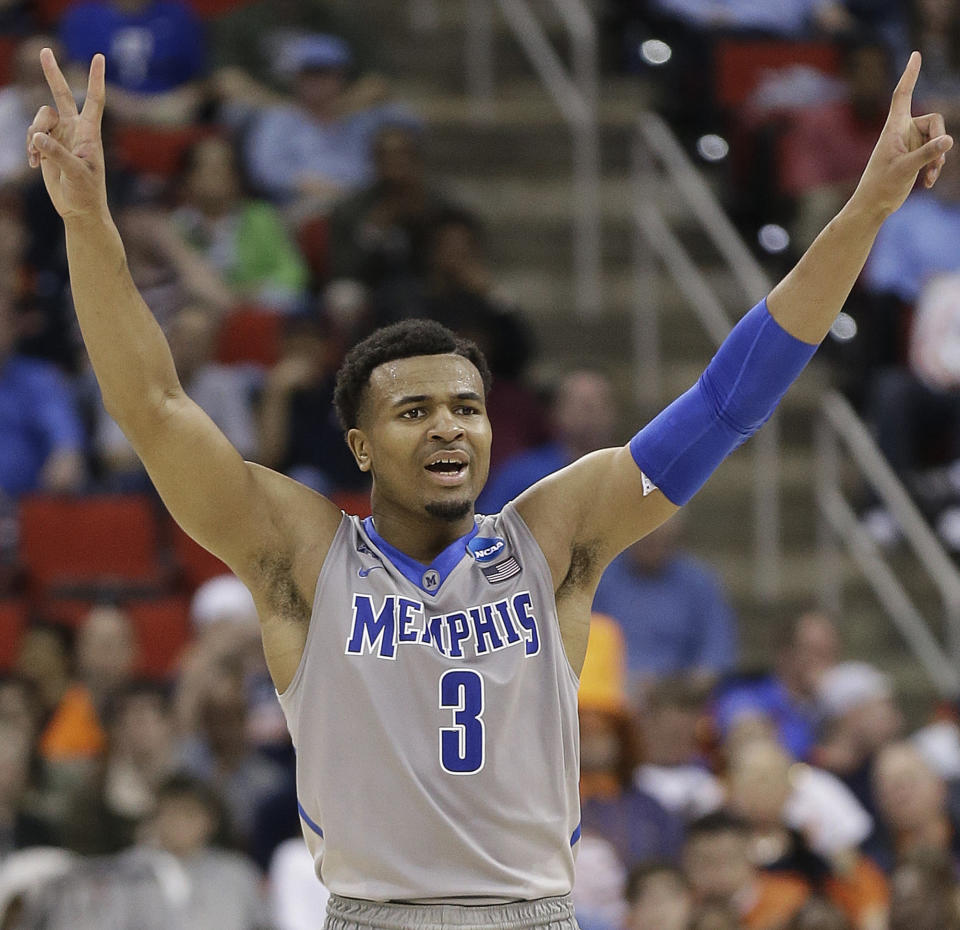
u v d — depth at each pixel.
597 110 43.12
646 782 27.44
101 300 11.34
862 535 36.78
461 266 37.00
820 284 11.73
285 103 41.56
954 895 24.38
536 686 11.52
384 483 11.80
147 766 26.20
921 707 35.31
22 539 32.31
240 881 24.22
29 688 26.73
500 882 11.24
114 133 39.00
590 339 39.91
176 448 11.49
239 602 29.70
